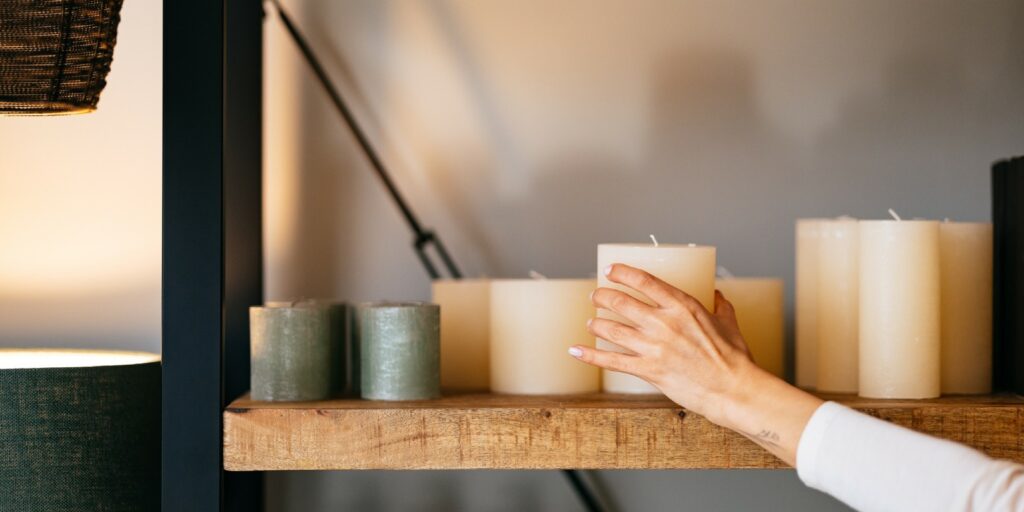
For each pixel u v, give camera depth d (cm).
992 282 127
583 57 154
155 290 153
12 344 151
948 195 155
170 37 107
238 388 140
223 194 108
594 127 154
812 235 132
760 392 100
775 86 155
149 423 127
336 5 154
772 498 153
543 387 125
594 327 105
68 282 152
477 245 154
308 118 153
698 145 155
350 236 153
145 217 153
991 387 127
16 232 152
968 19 156
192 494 107
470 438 109
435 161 154
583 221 154
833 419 97
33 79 95
